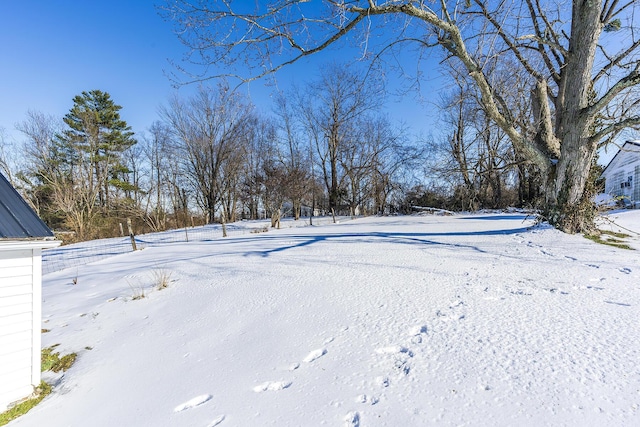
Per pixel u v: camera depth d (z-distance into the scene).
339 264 5.17
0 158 22.38
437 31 6.16
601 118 6.90
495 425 1.56
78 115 26.59
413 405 1.77
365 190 26.36
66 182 22.78
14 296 2.55
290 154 29.39
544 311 2.81
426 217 16.39
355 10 4.76
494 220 11.19
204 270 5.73
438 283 3.82
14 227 2.54
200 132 27.61
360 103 23.83
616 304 2.86
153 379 2.45
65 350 3.23
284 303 3.65
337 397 1.92
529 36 6.08
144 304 4.32
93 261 8.92
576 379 1.84
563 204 6.37
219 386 2.21
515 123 7.27
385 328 2.77
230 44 4.64
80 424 2.04
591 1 5.75
